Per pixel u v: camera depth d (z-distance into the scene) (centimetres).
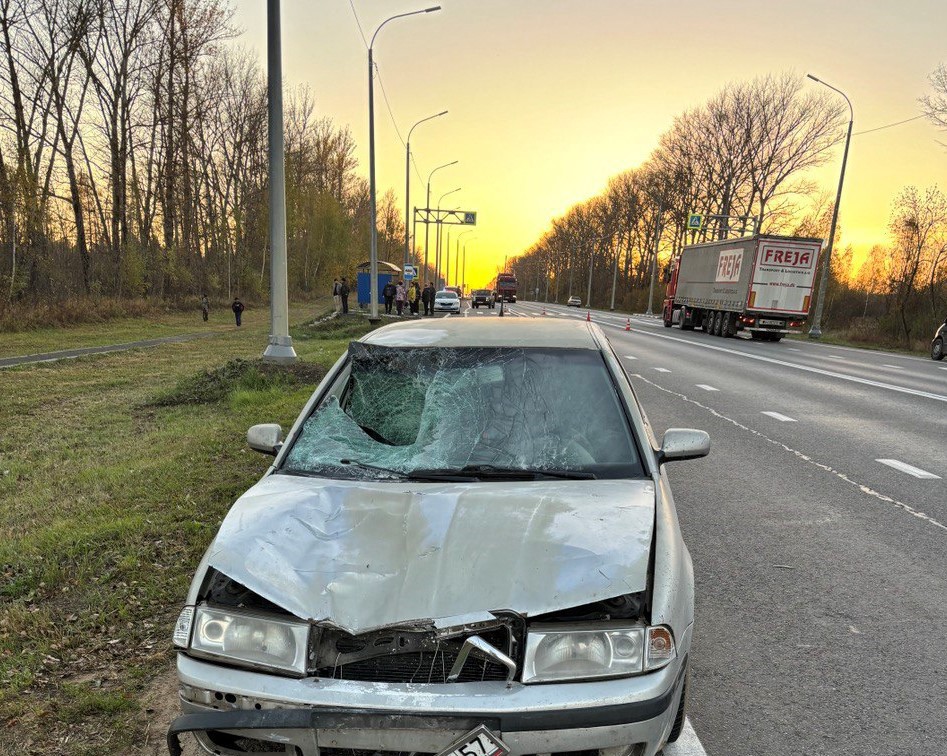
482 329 356
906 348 2738
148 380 1328
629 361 1730
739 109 5747
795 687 305
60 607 384
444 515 236
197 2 3525
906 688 305
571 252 12012
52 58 2947
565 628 195
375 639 197
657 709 192
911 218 3041
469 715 183
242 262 4947
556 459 280
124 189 3438
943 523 528
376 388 319
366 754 194
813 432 870
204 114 4322
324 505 248
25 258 2625
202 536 471
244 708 196
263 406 972
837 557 459
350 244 7000
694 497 592
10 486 649
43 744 265
